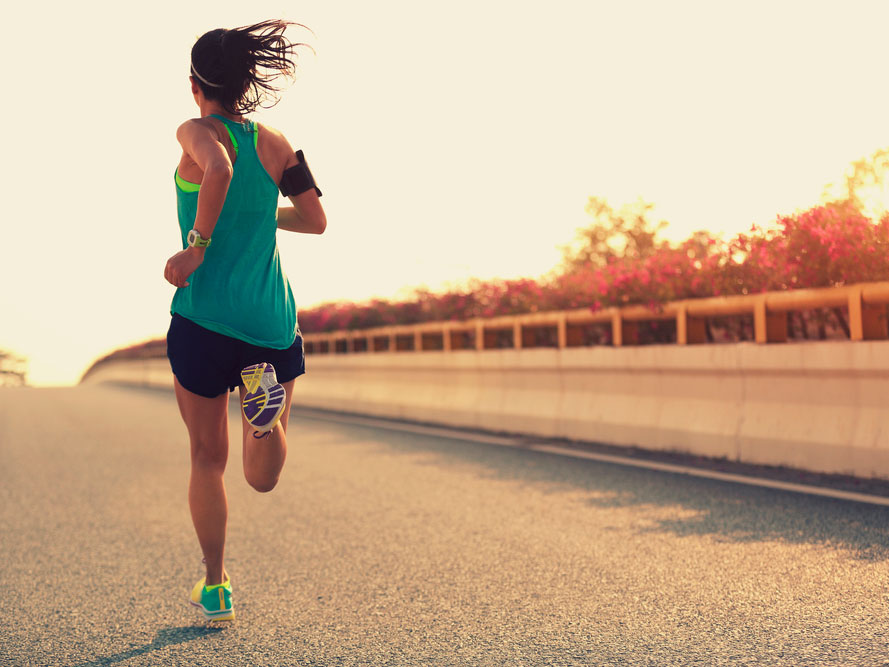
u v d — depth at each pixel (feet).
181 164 9.87
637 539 14.88
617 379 27.68
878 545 13.70
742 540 14.46
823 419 20.42
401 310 50.90
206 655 9.99
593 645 9.73
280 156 10.32
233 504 19.70
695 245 27.32
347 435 34.37
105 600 12.42
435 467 24.41
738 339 28.78
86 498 21.07
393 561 14.08
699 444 23.95
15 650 10.35
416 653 9.75
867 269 20.54
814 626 9.97
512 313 37.70
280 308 10.16
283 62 10.14
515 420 32.83
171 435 37.45
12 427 42.86
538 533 15.70
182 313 9.96
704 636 9.84
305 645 10.19
